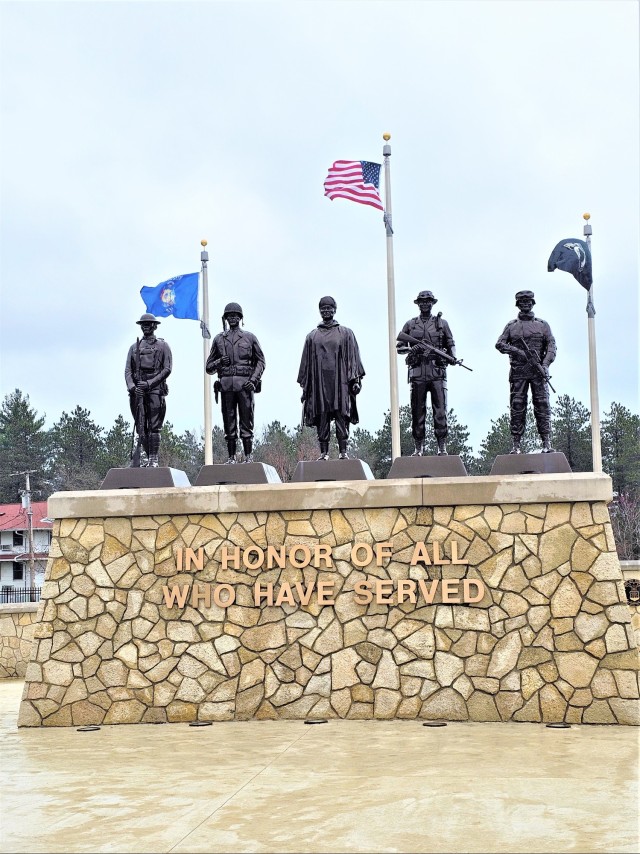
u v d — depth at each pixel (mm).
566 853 6887
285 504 13898
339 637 13508
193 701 13648
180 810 8320
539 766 9836
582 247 21281
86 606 14133
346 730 12375
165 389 15727
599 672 12773
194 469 58062
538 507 13344
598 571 13023
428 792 8750
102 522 14344
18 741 12500
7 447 65375
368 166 19422
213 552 14016
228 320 15555
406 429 39719
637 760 10109
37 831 7789
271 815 8078
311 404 15125
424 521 13570
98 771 10148
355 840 7309
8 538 62188
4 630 24938
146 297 21766
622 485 52406
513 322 15312
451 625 13258
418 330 15344
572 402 49500
